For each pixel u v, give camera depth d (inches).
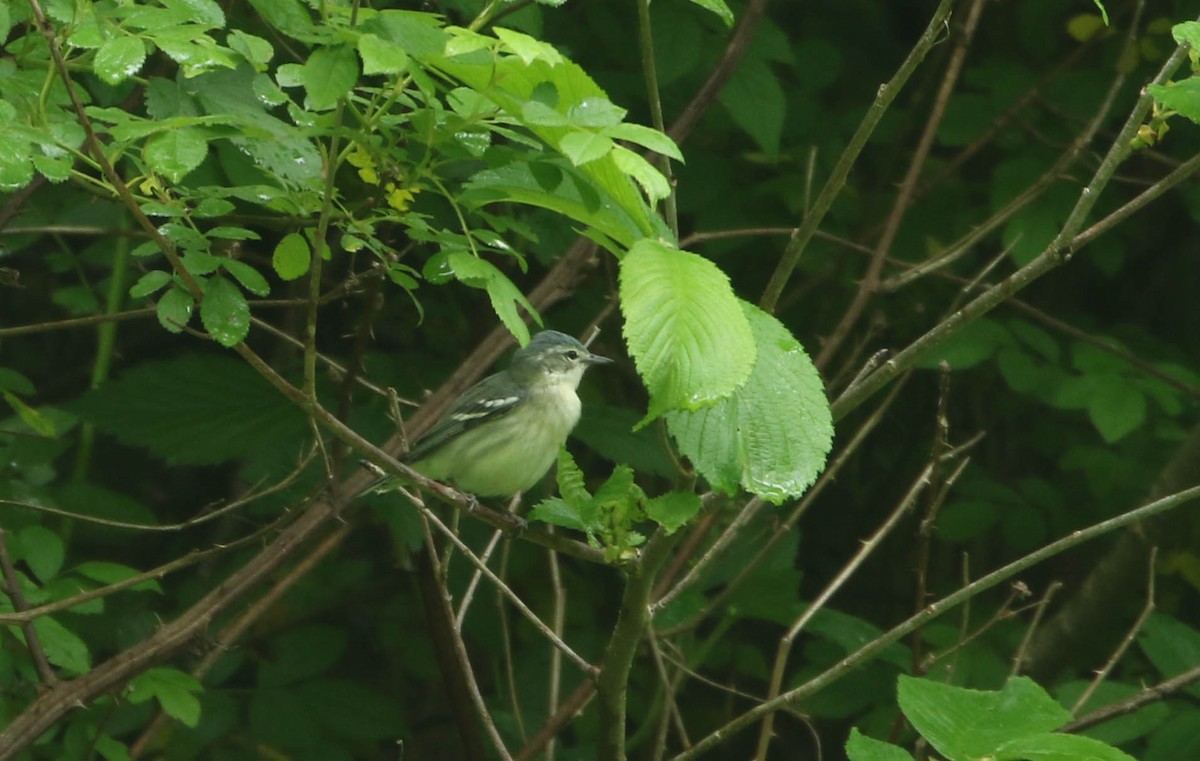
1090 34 523.5
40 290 586.6
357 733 478.3
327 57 219.0
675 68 454.3
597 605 543.5
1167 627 432.1
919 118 575.8
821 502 607.2
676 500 246.8
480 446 403.9
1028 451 598.5
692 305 205.5
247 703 480.7
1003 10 583.8
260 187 265.4
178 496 589.6
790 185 525.0
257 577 386.3
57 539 382.3
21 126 236.5
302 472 434.0
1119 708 358.3
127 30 245.6
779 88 459.5
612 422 458.0
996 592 579.5
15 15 281.6
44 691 354.9
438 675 542.9
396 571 567.2
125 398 429.1
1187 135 551.5
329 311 545.6
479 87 228.1
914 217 548.1
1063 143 526.0
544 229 464.8
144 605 504.7
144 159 234.8
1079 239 252.2
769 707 291.6
